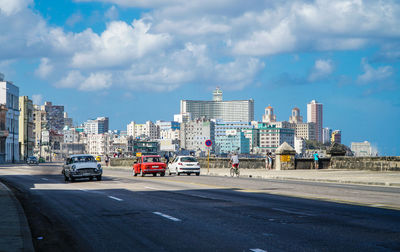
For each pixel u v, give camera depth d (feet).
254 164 160.35
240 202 52.24
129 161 232.12
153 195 62.64
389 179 93.15
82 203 54.24
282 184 86.58
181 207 47.83
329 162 148.66
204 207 47.55
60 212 46.37
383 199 54.70
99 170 101.60
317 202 51.55
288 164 147.54
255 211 43.75
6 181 107.14
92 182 96.32
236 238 29.86
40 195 66.90
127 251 26.76
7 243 28.81
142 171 121.29
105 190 73.26
